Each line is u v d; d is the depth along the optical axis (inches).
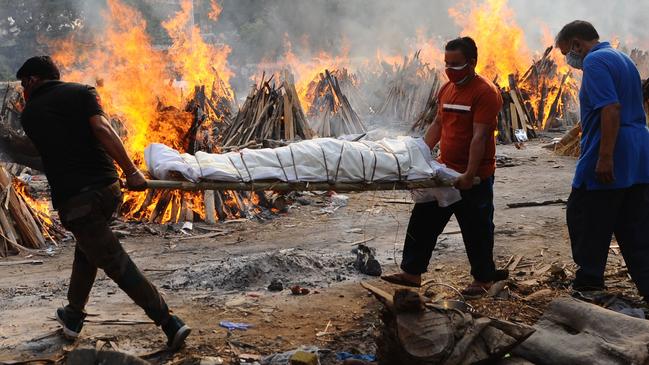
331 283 246.4
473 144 204.8
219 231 337.4
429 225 223.5
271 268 252.8
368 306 222.1
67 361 149.5
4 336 201.3
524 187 422.6
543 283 235.5
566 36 213.9
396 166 199.8
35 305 232.1
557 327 178.1
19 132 474.0
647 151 205.6
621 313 184.1
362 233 326.0
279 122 552.7
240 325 205.8
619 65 203.2
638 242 207.9
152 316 184.9
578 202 211.0
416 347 156.8
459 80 208.2
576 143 532.7
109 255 180.7
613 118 196.9
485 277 222.8
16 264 289.4
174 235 330.6
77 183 177.6
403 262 228.4
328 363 179.6
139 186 179.2
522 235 307.6
